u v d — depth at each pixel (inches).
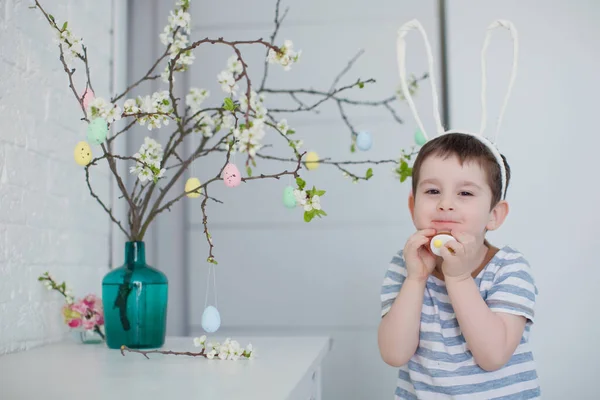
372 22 83.0
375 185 81.5
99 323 57.6
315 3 84.0
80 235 66.4
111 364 45.9
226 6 85.0
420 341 46.7
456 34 81.0
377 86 82.4
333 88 82.9
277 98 83.5
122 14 78.5
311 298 81.8
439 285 47.3
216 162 83.3
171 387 37.0
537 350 77.1
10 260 53.4
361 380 80.3
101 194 71.9
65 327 61.7
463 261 42.3
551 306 77.4
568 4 79.7
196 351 52.4
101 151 71.8
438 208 44.8
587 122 78.7
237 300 82.7
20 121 55.5
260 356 49.3
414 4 82.3
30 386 37.8
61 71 62.9
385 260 80.9
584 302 77.2
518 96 79.7
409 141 81.3
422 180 46.1
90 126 46.4
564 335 77.0
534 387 46.0
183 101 83.1
